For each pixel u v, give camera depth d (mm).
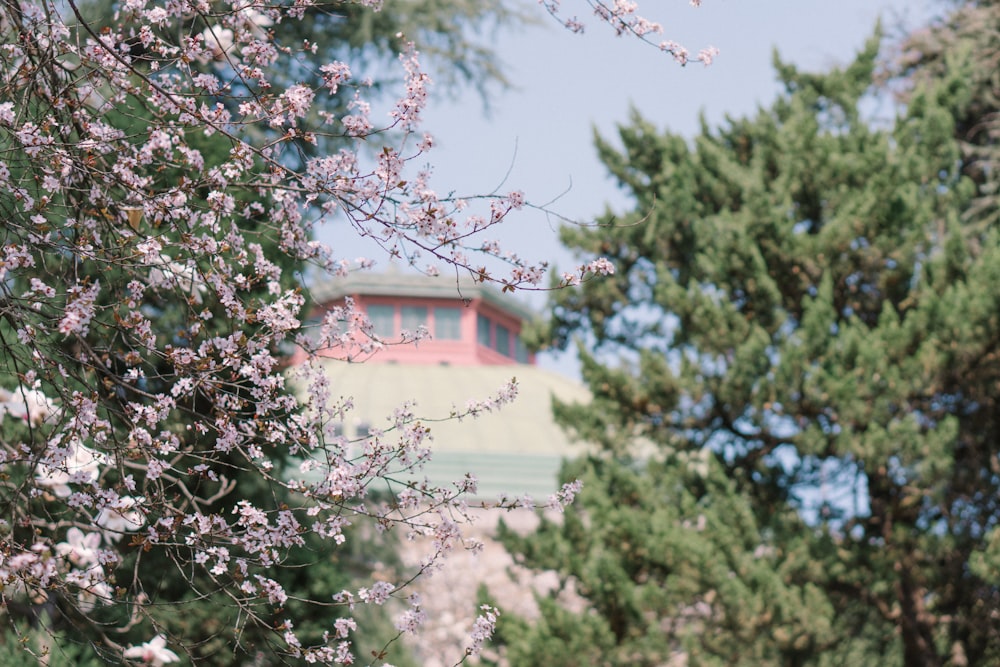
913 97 24016
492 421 39500
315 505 7145
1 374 8914
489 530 29453
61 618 10844
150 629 11180
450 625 25531
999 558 19250
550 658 19172
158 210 6941
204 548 7039
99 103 7855
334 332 7324
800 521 21156
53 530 8648
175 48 7344
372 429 7227
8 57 7262
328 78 7047
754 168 24109
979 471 21891
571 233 24547
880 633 22422
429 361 49062
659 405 22531
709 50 7070
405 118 6691
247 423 7070
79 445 7012
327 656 7312
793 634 19547
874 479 21875
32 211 6727
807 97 25875
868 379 20516
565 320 24797
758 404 21250
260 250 7449
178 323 9195
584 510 22609
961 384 21422
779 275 23109
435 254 6562
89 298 6652
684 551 19828
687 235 24172
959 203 23859
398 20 20125
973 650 21609
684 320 22750
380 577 17125
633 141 25656
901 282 22422
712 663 19203
